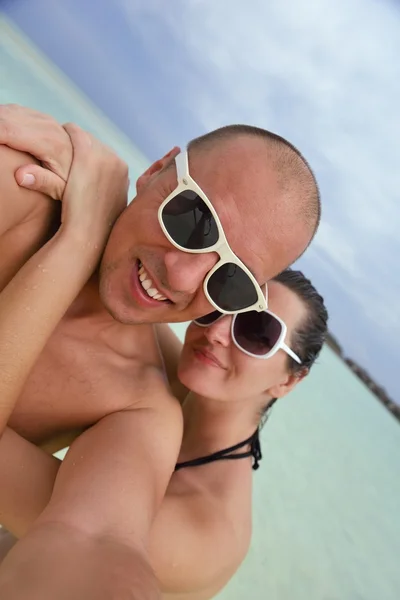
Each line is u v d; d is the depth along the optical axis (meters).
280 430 1.74
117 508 0.33
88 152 0.42
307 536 1.22
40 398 0.46
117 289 0.43
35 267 0.38
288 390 0.62
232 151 0.41
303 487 1.44
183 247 0.40
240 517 0.56
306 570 1.08
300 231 0.43
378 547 1.39
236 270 0.42
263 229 0.41
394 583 1.24
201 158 0.42
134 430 0.42
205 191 0.41
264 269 0.43
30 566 0.26
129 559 0.28
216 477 0.58
